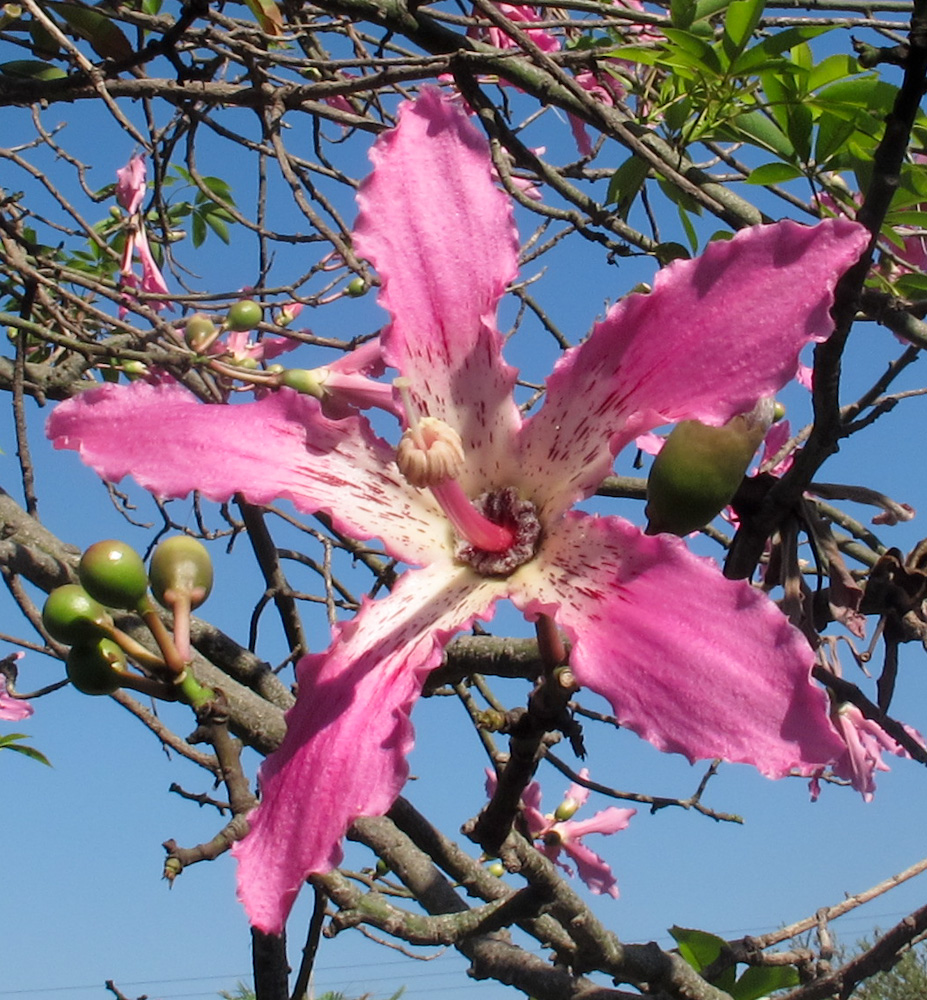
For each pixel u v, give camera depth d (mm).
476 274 415
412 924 446
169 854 400
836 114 494
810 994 469
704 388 389
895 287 505
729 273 389
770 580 437
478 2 496
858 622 433
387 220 414
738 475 396
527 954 457
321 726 385
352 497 414
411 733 381
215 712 416
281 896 373
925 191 490
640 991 464
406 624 399
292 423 417
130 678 421
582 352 403
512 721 400
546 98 531
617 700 376
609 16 527
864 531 548
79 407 409
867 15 548
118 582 419
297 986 485
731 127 521
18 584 526
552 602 390
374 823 488
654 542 385
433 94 419
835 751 361
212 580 433
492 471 414
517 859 434
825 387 405
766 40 491
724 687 369
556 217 552
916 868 520
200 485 406
